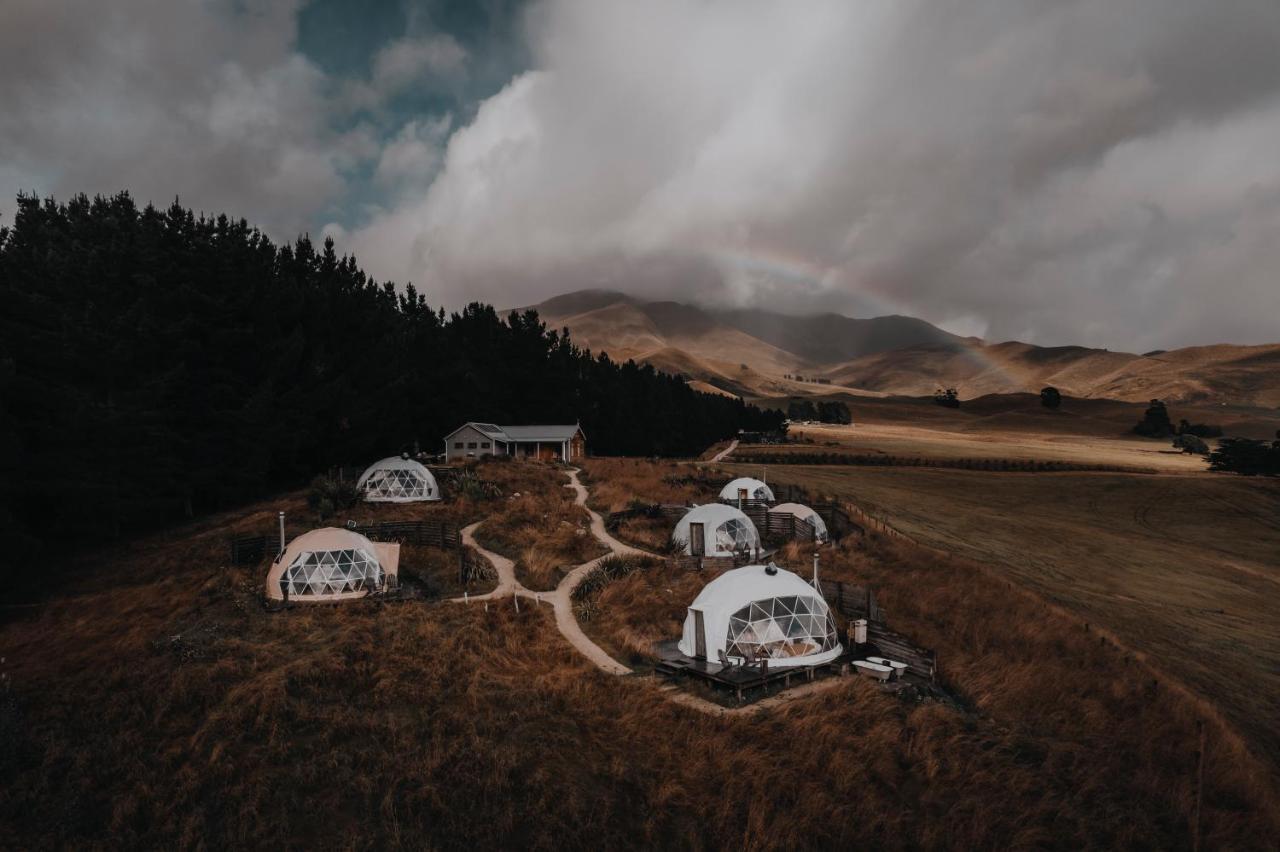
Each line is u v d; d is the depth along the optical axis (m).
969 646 28.95
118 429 36.28
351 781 17.95
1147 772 20.73
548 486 56.25
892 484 77.81
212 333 44.78
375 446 62.62
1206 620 39.47
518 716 21.00
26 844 15.95
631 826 17.41
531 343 87.00
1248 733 24.67
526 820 17.25
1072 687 25.84
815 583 29.91
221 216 51.97
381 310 65.69
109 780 17.97
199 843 15.94
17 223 54.00
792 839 17.05
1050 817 18.55
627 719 21.19
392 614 27.98
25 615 28.89
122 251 42.47
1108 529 65.50
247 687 21.36
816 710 21.84
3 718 19.36
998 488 79.75
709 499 55.28
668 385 127.75
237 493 45.62
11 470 31.98
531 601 30.39
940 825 17.97
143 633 25.67
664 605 30.84
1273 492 81.25
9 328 33.75
